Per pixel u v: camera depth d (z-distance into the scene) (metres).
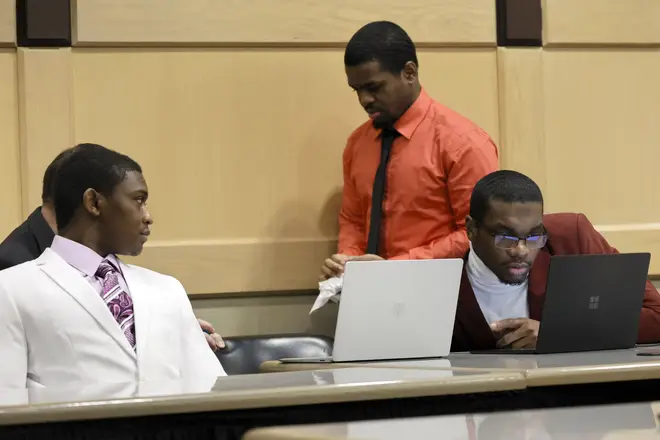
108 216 5.01
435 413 3.21
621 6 7.85
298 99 7.37
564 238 5.91
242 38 7.24
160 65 7.16
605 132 7.86
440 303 4.86
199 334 5.09
